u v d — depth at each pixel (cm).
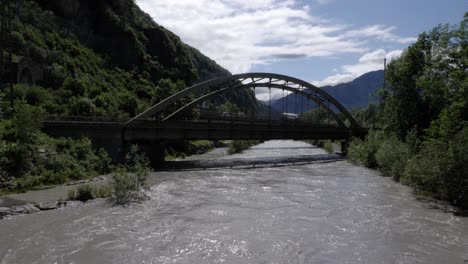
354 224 1672
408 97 4056
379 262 1221
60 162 2655
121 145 3447
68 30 6744
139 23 9431
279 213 1855
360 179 3075
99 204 1961
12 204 1831
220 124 4300
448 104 3584
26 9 5869
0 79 3959
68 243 1354
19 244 1329
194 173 3334
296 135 5222
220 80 4525
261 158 5069
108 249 1302
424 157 2325
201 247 1339
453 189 2092
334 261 1224
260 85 5125
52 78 5019
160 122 3809
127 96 6050
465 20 2903
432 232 1560
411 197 2303
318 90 5684
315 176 3250
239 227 1598
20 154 2372
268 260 1225
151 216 1752
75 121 3347
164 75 8931
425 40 3894
